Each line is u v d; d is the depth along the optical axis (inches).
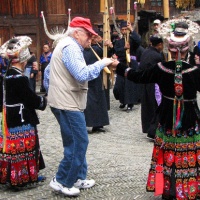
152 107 300.7
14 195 199.2
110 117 383.9
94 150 272.5
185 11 757.3
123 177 218.4
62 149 275.6
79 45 185.2
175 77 168.6
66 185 192.7
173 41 167.3
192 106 171.2
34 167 204.5
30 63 477.4
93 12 713.0
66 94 185.0
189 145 170.9
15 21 673.0
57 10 694.5
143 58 291.4
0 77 201.3
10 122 198.5
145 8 750.5
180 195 170.7
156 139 176.4
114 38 518.0
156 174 174.2
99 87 322.7
